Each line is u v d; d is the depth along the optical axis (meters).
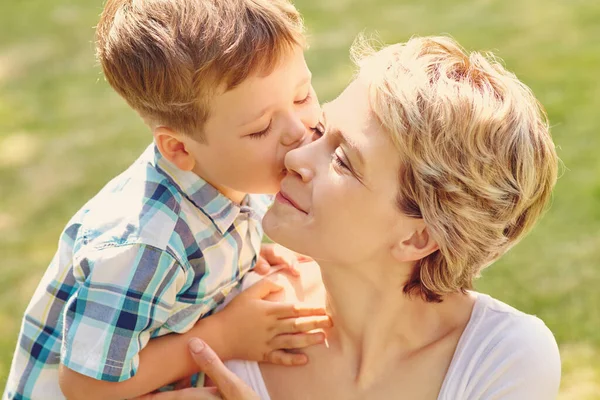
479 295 2.08
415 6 7.72
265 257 2.38
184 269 2.10
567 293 3.84
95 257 2.05
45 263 4.68
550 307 3.76
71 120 6.42
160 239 2.08
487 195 1.83
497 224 1.88
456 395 1.96
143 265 2.04
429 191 1.83
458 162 1.81
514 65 6.22
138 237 2.06
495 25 7.00
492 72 1.90
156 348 2.09
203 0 2.12
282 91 2.08
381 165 1.86
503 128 1.81
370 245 1.92
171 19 2.12
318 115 2.21
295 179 1.97
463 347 1.99
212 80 2.04
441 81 1.84
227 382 2.03
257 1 2.11
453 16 7.34
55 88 6.99
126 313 2.02
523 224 1.96
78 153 5.90
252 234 2.33
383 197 1.87
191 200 2.18
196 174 2.19
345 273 1.99
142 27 2.16
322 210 1.90
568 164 4.86
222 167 2.15
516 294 3.86
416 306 2.03
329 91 6.15
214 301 2.22
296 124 2.11
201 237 2.16
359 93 1.93
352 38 7.14
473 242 1.90
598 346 3.54
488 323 2.00
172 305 2.09
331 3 8.03
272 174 2.14
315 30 7.43
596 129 5.19
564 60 6.19
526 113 1.87
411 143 1.80
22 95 6.92
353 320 2.03
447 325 2.04
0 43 7.92
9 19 8.44
